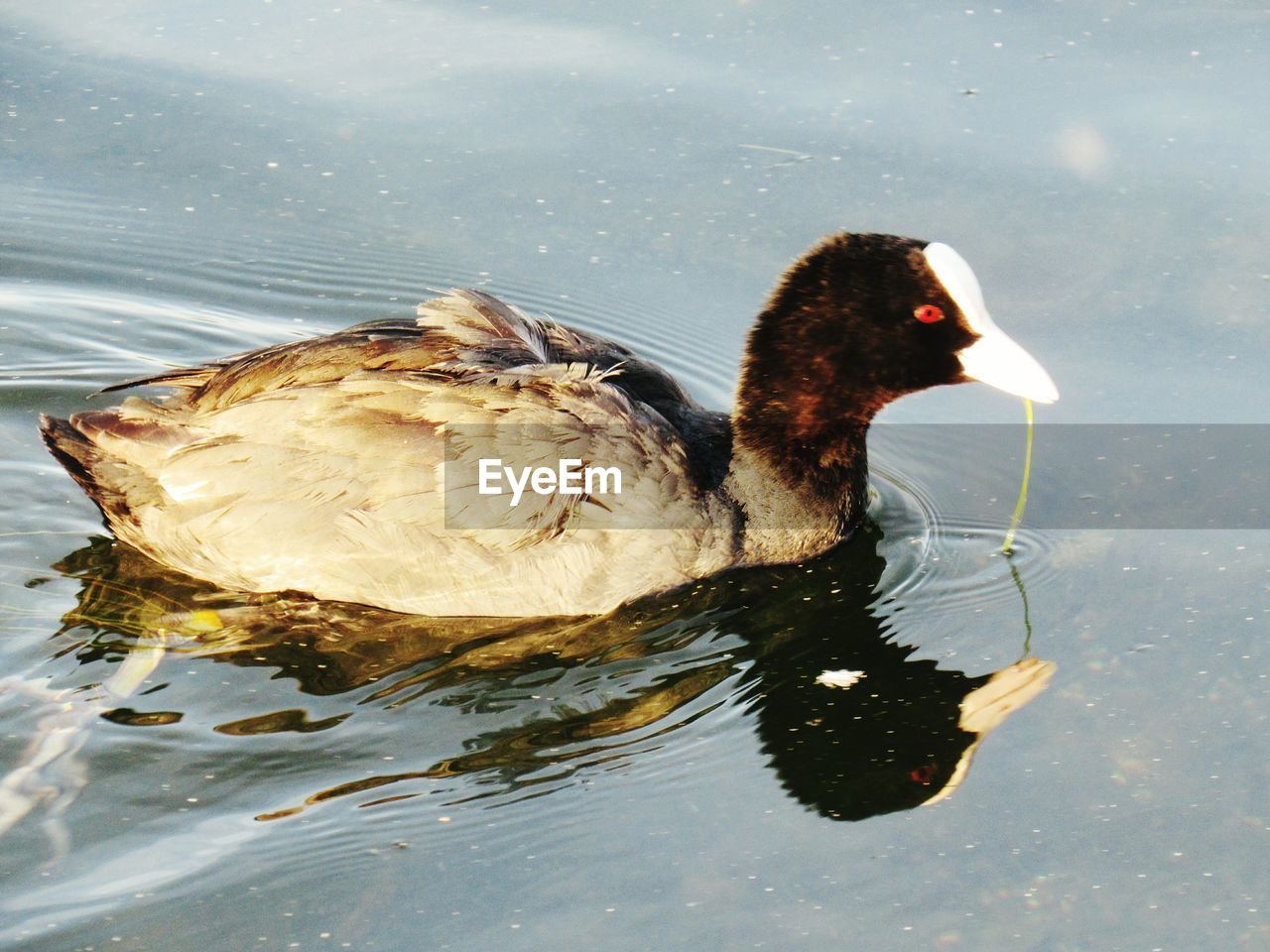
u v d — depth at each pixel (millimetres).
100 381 10734
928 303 8953
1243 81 12742
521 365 8633
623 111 12727
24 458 9820
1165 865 6938
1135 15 13695
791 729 7879
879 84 12898
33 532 9109
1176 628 8539
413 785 7340
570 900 6680
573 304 11234
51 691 7828
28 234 11773
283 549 8289
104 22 13758
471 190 12117
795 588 9078
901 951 6441
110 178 12211
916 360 9094
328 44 13539
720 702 8078
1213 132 12266
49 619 8359
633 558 8508
